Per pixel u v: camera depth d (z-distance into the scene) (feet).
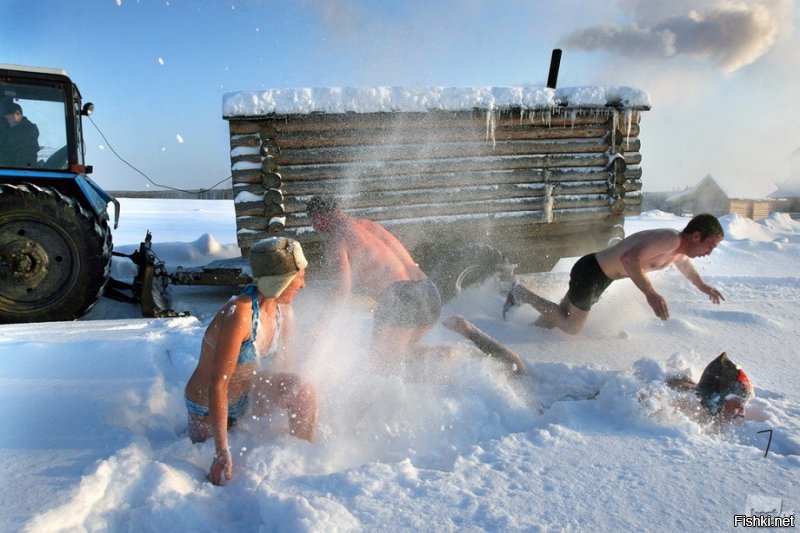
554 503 6.79
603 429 9.10
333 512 6.47
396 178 22.25
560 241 24.86
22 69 19.57
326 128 21.30
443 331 15.79
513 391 10.96
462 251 21.12
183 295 24.53
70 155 20.38
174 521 6.60
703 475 7.41
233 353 8.11
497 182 23.25
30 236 18.85
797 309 18.86
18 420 9.38
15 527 6.16
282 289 8.59
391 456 8.59
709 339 14.99
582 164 24.07
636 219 61.82
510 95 22.62
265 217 21.18
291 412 8.83
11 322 18.72
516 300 16.70
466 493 7.04
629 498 6.89
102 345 13.62
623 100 23.71
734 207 98.89
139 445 8.38
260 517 6.73
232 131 20.76
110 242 20.71
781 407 9.96
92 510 6.80
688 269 15.87
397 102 21.52
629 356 13.71
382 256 12.33
